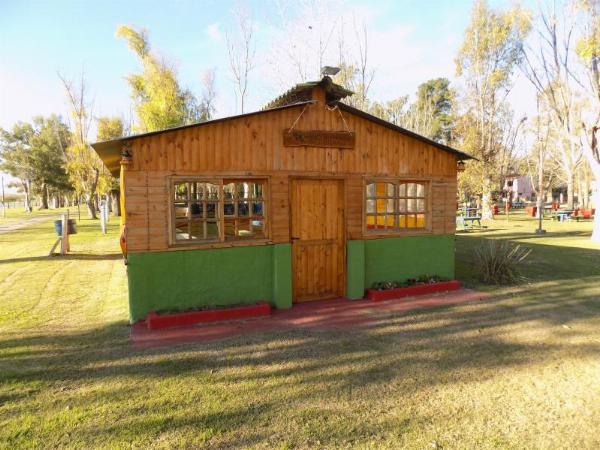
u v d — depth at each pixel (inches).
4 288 346.9
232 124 261.4
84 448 124.8
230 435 131.3
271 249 275.3
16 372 178.2
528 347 207.5
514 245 596.4
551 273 394.3
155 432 133.0
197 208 353.1
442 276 341.1
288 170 279.3
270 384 167.0
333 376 174.2
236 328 237.1
